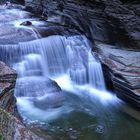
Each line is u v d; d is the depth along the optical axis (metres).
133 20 14.61
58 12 18.72
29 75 14.19
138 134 10.94
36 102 11.80
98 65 14.70
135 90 12.70
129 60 14.11
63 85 14.70
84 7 16.72
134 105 12.78
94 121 11.49
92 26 16.50
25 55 14.49
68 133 10.37
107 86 14.45
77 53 15.81
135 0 14.36
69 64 15.78
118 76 13.42
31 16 20.31
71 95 13.77
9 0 24.47
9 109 9.23
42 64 14.91
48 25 17.72
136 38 14.76
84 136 10.35
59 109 11.95
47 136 9.67
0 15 19.77
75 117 11.58
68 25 17.94
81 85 15.02
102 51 15.20
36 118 10.99
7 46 13.99
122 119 11.95
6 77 9.78
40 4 20.44
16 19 19.14
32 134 6.77
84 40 16.53
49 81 12.95
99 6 15.79
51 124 10.77
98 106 12.87
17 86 12.28
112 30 15.52
